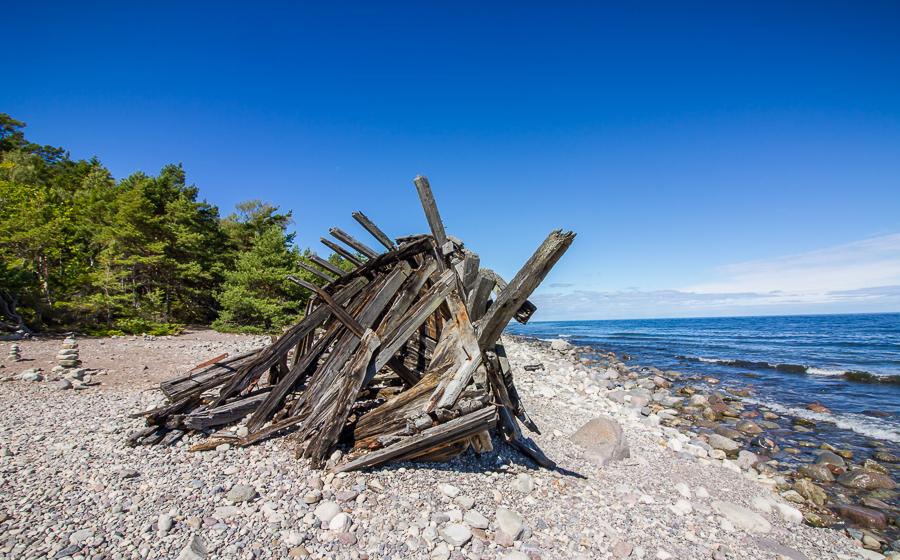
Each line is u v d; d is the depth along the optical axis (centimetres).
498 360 569
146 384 966
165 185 3070
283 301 2652
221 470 489
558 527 445
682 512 526
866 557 484
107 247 2434
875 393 1430
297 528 381
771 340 3919
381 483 471
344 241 687
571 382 1433
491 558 371
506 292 481
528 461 616
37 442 554
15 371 1034
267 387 729
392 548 365
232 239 3275
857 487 693
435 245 605
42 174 3816
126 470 468
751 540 484
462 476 519
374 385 729
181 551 330
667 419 1096
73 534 344
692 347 3288
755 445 896
